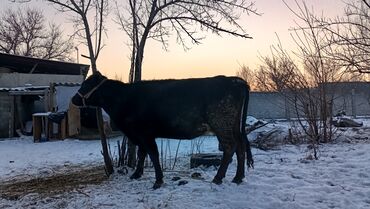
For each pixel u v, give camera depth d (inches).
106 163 346.3
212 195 267.6
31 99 879.1
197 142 534.6
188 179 311.6
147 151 304.5
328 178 307.9
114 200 273.1
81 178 361.7
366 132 615.2
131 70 371.9
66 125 711.7
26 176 418.0
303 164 362.6
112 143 626.2
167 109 299.4
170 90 302.7
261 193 270.7
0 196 322.3
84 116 698.8
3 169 476.7
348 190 274.7
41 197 304.0
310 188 280.2
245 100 298.4
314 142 460.1
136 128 308.0
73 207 268.1
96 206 264.1
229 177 312.8
